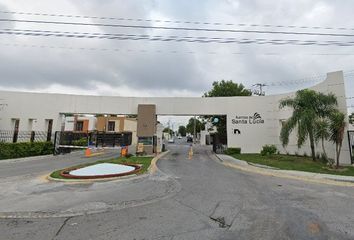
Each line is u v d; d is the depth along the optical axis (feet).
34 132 75.72
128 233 15.75
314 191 28.32
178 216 19.17
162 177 36.70
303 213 19.95
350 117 99.09
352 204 22.74
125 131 150.51
